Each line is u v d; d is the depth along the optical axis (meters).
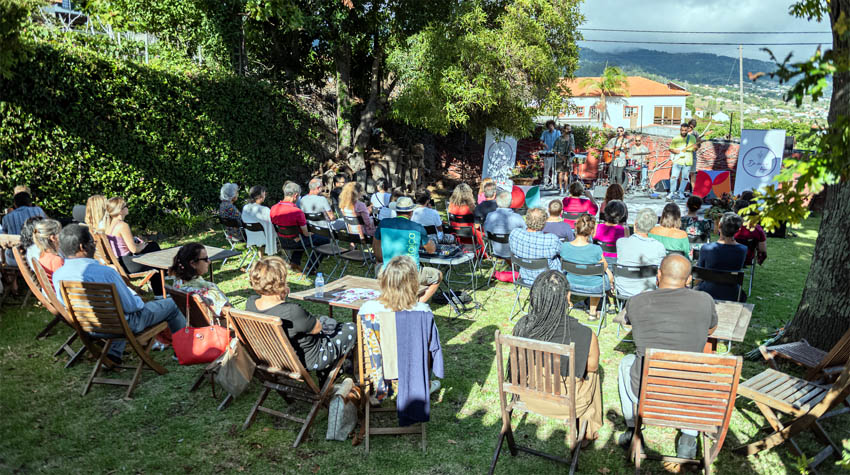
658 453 3.58
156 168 9.49
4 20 5.25
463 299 6.60
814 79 2.10
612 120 57.72
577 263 5.34
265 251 7.59
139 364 4.34
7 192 7.29
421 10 12.30
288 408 4.12
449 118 12.81
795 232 10.88
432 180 17.42
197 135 10.34
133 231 9.23
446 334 5.65
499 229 6.80
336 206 9.40
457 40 12.16
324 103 15.46
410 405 3.51
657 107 65.12
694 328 3.23
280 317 3.61
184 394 4.29
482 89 12.35
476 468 3.44
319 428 3.86
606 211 6.27
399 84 14.23
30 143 7.50
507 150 15.52
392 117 13.98
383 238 5.30
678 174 12.88
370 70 14.71
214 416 3.98
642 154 14.68
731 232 5.36
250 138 11.81
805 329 4.74
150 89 9.23
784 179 2.55
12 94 7.23
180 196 10.05
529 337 3.26
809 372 3.86
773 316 6.16
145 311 4.42
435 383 4.44
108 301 4.02
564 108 14.81
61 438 3.64
